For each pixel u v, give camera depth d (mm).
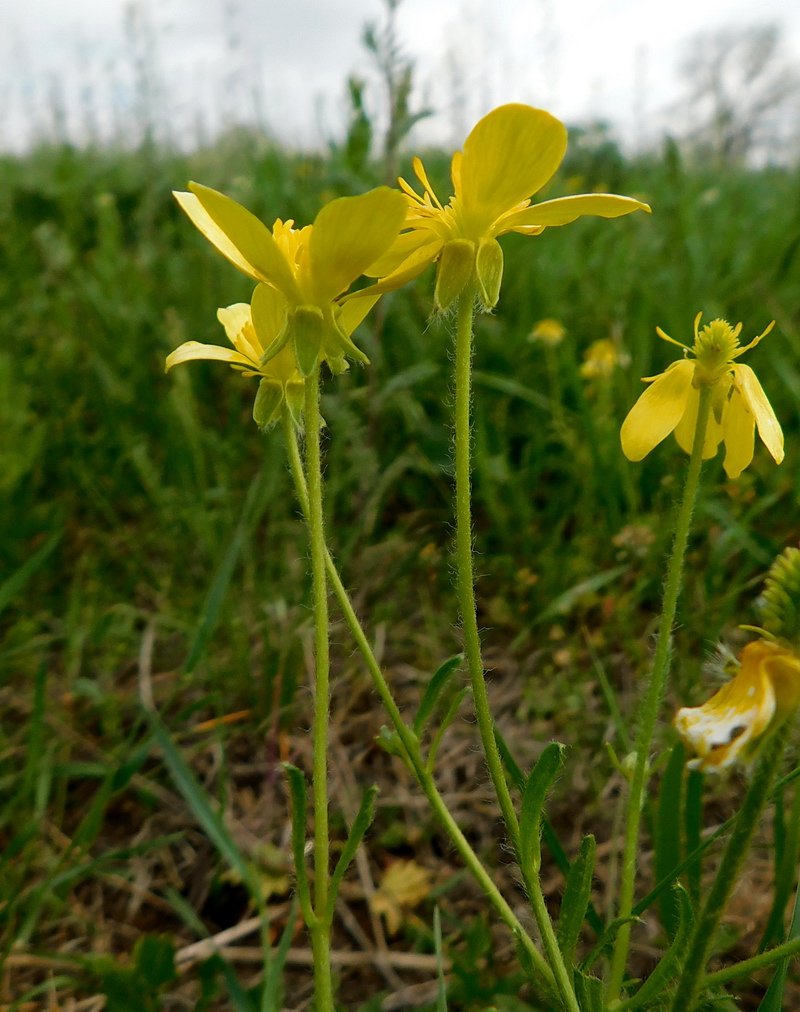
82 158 500
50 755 142
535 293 286
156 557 215
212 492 207
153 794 150
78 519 223
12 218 396
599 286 301
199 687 177
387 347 256
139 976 105
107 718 162
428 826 147
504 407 234
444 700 170
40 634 188
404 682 181
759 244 321
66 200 400
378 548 192
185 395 214
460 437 74
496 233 74
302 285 70
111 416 242
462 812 150
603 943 75
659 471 208
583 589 169
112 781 128
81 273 327
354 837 73
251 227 65
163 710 143
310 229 72
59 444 237
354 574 194
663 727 149
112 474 231
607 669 173
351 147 212
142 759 130
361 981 124
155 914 135
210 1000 108
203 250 312
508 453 231
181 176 455
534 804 73
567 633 187
